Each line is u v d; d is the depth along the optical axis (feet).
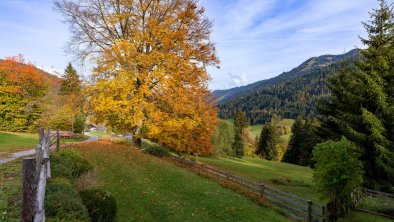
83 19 81.41
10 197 28.48
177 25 80.94
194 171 79.66
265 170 139.03
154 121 77.25
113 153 77.61
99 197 31.83
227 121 196.54
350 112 81.46
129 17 82.23
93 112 80.48
